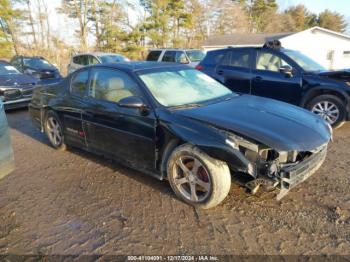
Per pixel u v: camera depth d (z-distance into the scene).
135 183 3.53
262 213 2.82
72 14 31.86
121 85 3.49
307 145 2.58
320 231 2.54
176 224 2.70
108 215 2.87
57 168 4.05
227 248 2.37
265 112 3.06
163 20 32.16
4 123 2.87
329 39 21.81
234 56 6.57
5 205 3.12
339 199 3.03
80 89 4.06
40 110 4.87
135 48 30.39
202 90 3.68
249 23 47.38
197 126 2.76
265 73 6.01
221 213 2.85
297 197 3.09
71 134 4.29
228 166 2.73
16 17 29.80
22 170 4.02
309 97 5.55
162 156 3.09
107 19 31.56
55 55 29.66
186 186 3.05
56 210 2.99
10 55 28.61
